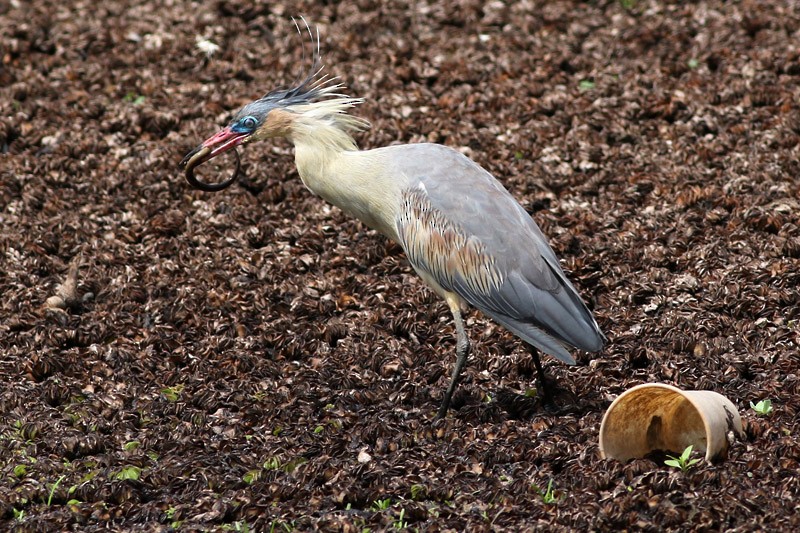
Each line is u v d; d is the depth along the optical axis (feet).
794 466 29.66
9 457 32.58
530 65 56.75
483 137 50.62
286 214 46.75
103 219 46.75
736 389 34.53
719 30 58.75
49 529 28.81
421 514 28.45
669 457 31.09
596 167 48.55
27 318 40.78
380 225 36.50
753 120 50.88
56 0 65.72
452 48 58.80
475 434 32.83
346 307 41.45
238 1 63.52
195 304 41.29
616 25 60.18
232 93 55.42
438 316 40.40
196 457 32.12
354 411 35.01
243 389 36.24
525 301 33.09
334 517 28.32
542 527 27.32
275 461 31.96
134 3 65.05
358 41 59.67
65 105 54.75
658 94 52.95
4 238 45.16
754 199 44.70
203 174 49.03
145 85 56.24
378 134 50.70
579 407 34.24
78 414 35.04
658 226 44.21
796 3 60.80
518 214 34.30
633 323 38.75
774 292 39.19
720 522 27.17
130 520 29.27
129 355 38.47
